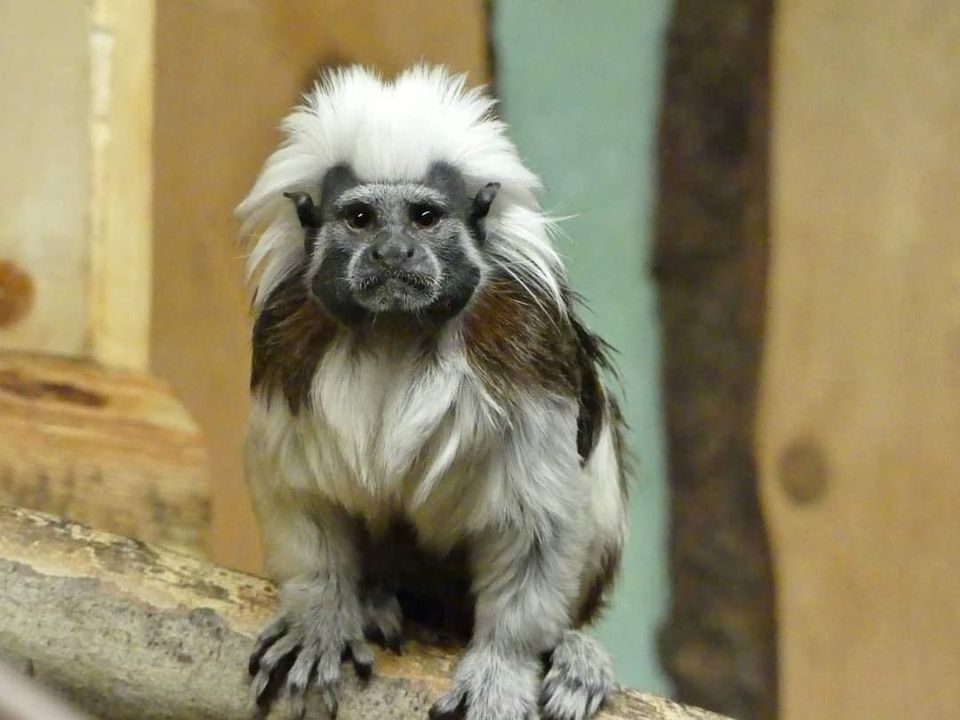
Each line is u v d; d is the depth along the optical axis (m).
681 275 9.36
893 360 9.02
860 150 9.04
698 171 9.30
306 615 5.70
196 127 9.10
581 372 6.19
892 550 9.03
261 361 5.91
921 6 8.91
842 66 9.05
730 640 9.28
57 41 8.95
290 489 5.86
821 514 9.16
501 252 5.85
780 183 9.16
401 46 9.21
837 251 9.10
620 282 9.42
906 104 8.97
